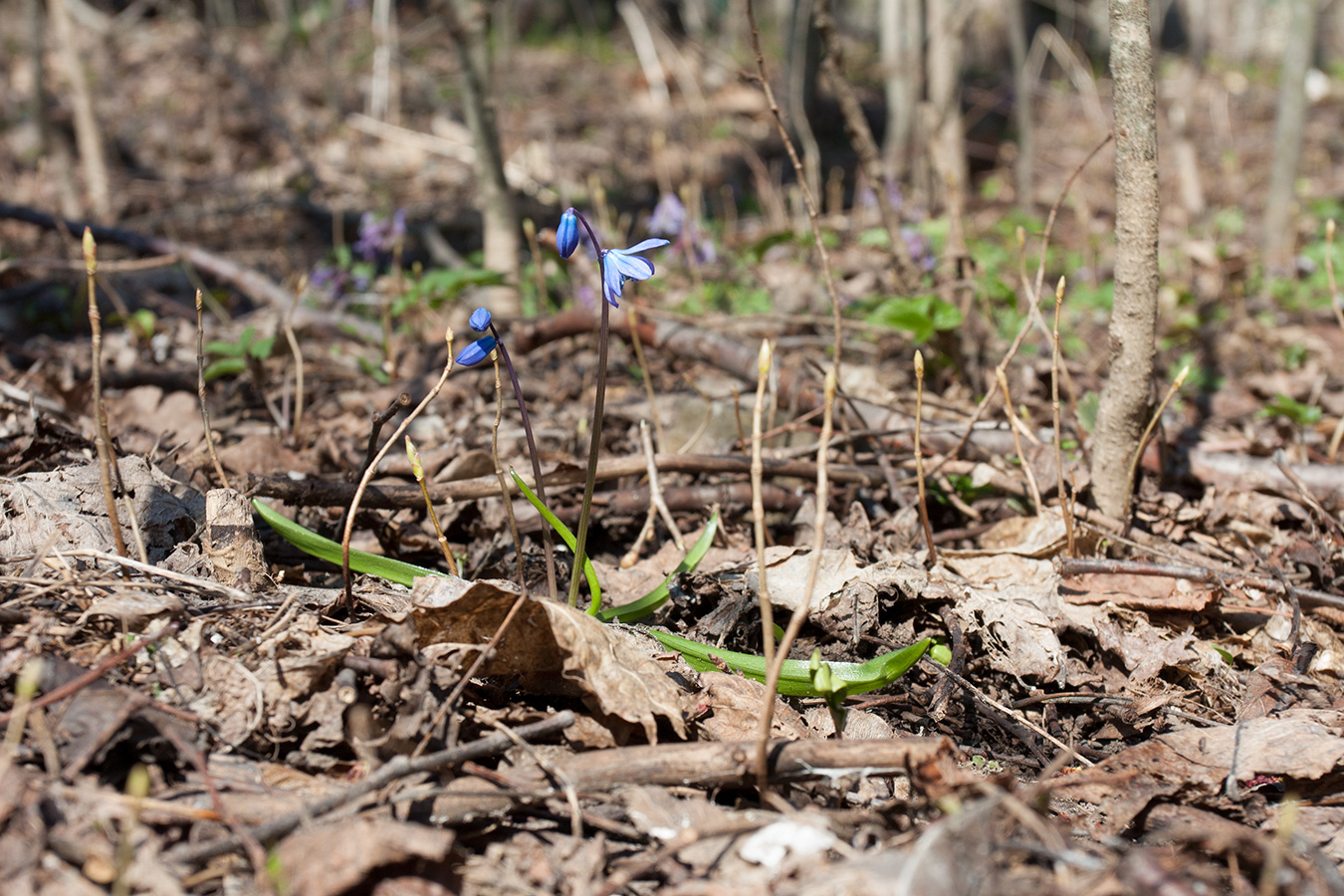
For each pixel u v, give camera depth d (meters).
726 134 2.45
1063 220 1.84
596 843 0.59
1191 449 0.85
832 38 0.96
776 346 0.98
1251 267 1.48
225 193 1.87
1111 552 0.78
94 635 0.63
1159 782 0.63
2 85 2.46
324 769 0.61
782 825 0.59
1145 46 0.72
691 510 0.81
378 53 2.29
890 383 0.97
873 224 1.54
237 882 0.57
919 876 0.55
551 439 0.89
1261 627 0.74
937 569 0.74
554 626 0.63
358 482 0.75
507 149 2.24
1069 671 0.71
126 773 0.59
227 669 0.62
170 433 0.87
